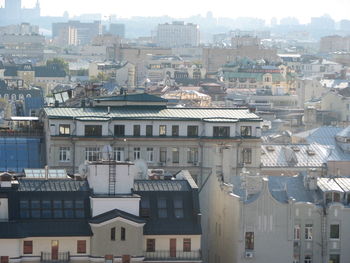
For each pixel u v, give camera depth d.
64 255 197.38
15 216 198.25
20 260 195.62
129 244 198.38
